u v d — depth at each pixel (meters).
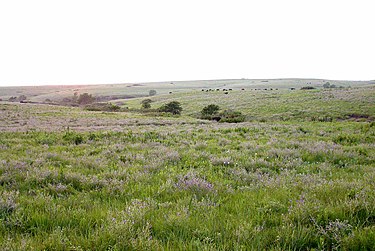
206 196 5.16
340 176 6.80
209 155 9.77
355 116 45.66
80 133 16.53
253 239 3.31
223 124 29.17
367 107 50.16
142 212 4.09
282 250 3.12
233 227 3.62
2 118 32.84
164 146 12.03
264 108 61.16
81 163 8.32
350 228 3.51
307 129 20.94
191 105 82.25
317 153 10.09
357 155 9.71
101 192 5.46
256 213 4.19
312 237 3.41
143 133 16.61
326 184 5.69
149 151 10.51
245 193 5.41
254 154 10.10
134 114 53.81
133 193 5.45
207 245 3.11
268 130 19.33
